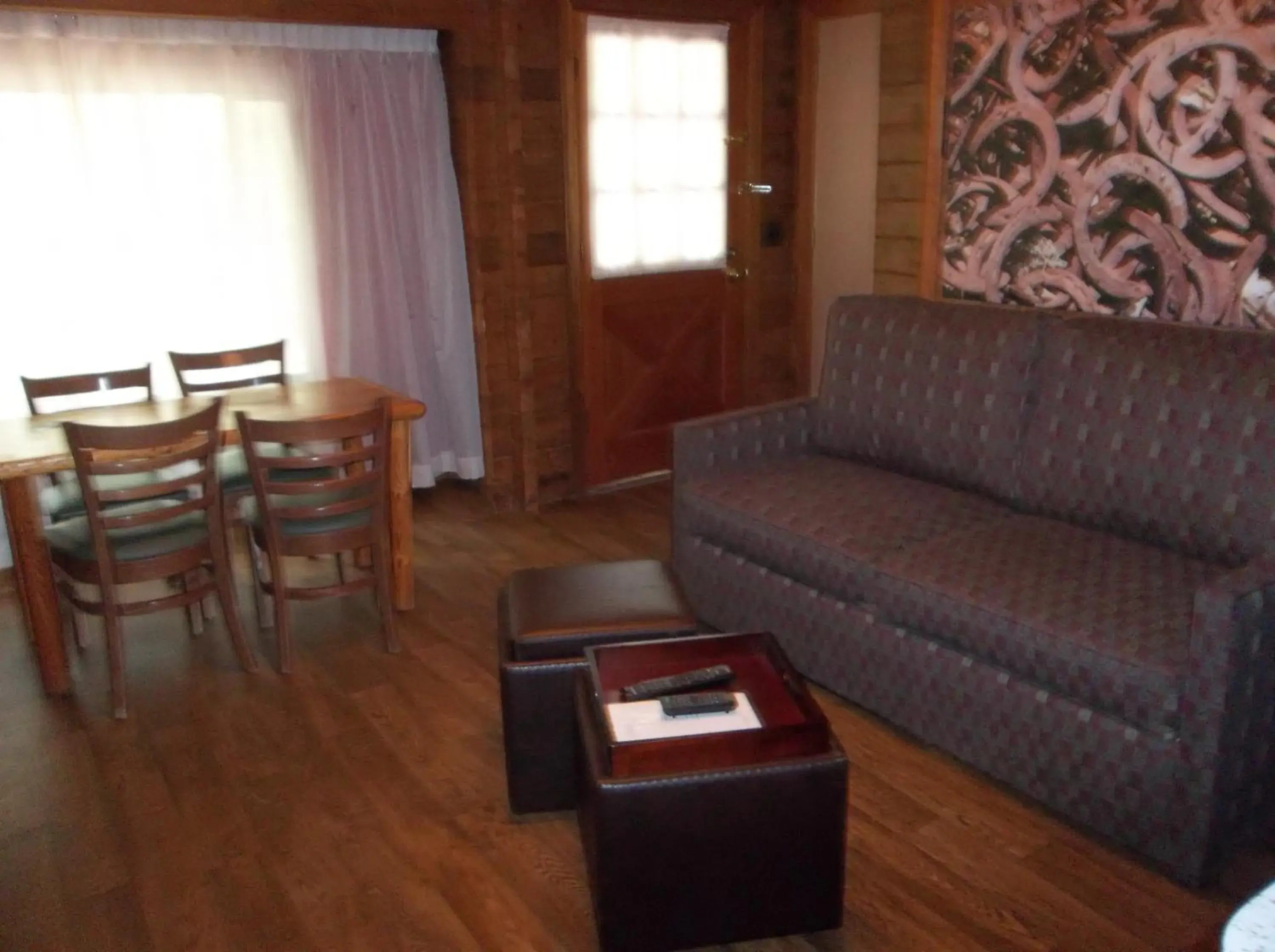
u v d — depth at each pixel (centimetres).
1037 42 354
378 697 305
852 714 287
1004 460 298
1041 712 233
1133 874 221
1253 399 244
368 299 440
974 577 252
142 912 217
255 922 214
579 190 441
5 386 377
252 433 298
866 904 214
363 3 385
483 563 403
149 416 337
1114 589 239
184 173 396
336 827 245
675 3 446
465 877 226
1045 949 201
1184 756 206
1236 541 246
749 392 520
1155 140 324
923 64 404
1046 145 357
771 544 296
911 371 323
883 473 333
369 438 368
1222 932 127
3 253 368
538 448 459
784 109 496
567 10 419
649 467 498
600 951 203
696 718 204
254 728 289
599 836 193
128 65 377
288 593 316
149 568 296
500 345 448
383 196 433
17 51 357
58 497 339
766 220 504
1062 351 285
